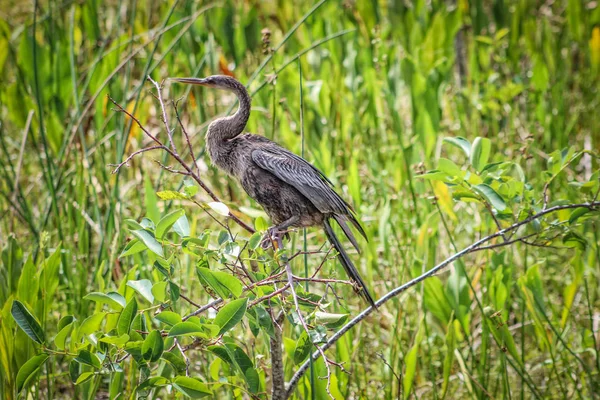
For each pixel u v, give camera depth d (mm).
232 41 14867
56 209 11156
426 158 12445
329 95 13828
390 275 11266
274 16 16656
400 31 16438
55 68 13602
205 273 6906
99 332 7500
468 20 17641
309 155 13117
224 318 6762
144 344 7066
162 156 12992
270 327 6949
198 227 12844
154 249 6965
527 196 8281
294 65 15375
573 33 15977
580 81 16281
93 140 14695
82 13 14922
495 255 10055
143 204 12617
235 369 7660
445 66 15094
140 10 16516
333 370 9438
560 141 13508
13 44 16578
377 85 14289
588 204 8047
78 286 10867
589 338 10531
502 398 10305
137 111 13188
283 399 7977
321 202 8875
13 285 9602
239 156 9273
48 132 12859
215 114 14602
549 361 10477
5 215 12742
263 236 7715
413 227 12234
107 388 10914
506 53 16688
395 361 10031
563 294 11719
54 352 7461
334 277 8359
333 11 16156
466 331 9836
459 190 8281
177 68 14984
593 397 9641
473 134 14219
